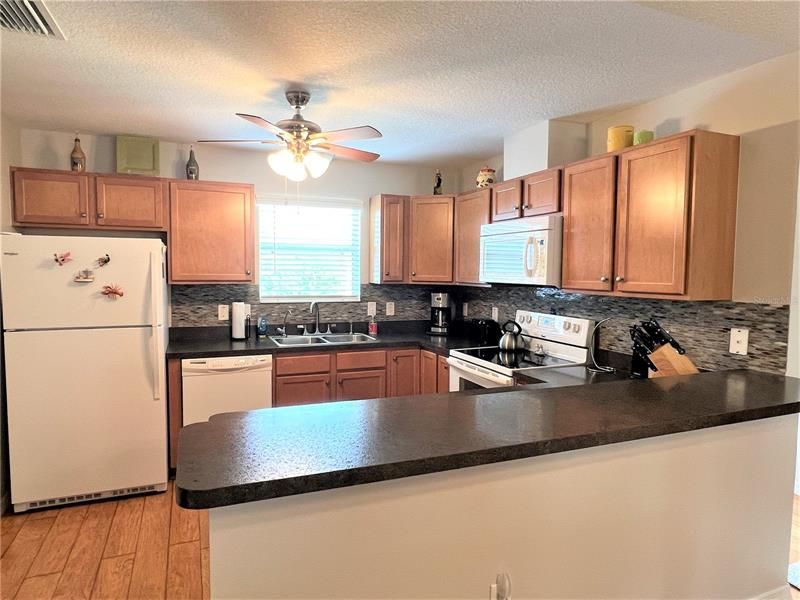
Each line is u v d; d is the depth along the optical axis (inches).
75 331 111.9
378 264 165.6
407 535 49.1
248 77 94.0
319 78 94.4
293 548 44.7
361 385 149.3
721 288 86.7
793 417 75.0
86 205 128.0
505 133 132.6
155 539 99.4
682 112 99.1
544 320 130.4
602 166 99.2
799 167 79.7
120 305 115.1
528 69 89.7
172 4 68.1
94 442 114.5
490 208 139.0
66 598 80.7
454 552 51.5
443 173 180.9
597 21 72.2
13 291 107.2
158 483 121.0
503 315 156.2
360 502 46.9
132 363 116.8
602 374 105.9
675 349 94.7
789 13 68.8
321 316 168.4
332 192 167.6
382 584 48.4
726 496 69.6
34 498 110.1
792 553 96.9
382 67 89.2
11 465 108.1
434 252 160.6
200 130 131.7
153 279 117.4
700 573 68.4
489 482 52.7
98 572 88.0
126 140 135.7
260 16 71.2
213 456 44.9
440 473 50.3
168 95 104.2
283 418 56.9
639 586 63.4
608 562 60.8
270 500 43.5
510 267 123.0
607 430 54.4
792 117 80.7
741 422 66.0
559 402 65.8
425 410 61.1
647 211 90.0
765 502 73.4
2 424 109.8
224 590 42.6
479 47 81.0
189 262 139.2
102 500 117.0
